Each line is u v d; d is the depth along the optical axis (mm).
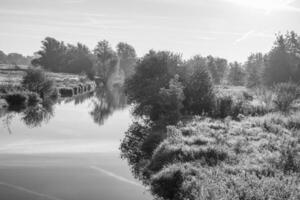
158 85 31281
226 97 31734
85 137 25969
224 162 14758
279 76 60094
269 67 61812
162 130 23109
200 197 11164
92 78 107000
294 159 14102
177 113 26406
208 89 31484
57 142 23953
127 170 17359
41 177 15961
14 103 41438
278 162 14070
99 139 25203
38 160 19016
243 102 32594
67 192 14016
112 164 18438
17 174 16344
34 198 13258
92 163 18594
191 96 31000
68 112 41719
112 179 15867
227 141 18266
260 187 11109
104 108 47750
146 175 16375
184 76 32250
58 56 129250
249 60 105562
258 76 71188
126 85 34719
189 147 16875
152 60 33438
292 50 69062
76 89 68750
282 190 10781
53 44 129875
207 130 21438
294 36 69500
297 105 34219
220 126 23094
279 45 62188
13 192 13883
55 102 53000
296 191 10531
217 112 30547
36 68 51094
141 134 26375
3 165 17859
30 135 26188
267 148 17094
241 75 101875
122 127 31031
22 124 31031
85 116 38688
